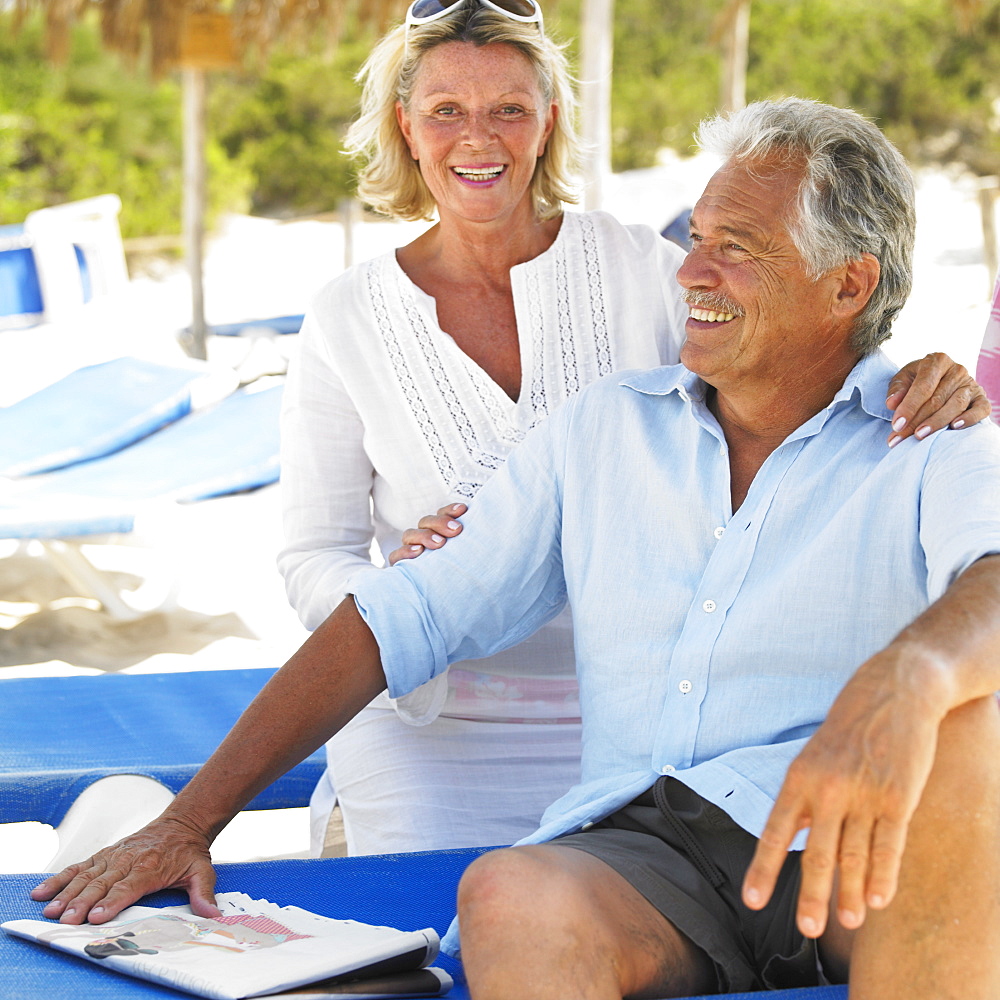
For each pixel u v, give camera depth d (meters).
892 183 1.85
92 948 1.68
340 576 2.52
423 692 2.46
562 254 2.64
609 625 1.92
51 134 20.33
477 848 2.16
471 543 2.11
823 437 1.86
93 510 4.68
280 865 2.06
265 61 9.42
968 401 1.83
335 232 17.61
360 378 2.61
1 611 5.23
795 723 1.78
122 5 8.80
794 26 23.48
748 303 1.85
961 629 1.43
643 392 2.01
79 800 2.56
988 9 23.08
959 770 1.41
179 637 4.91
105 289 9.13
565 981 1.46
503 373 2.66
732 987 1.63
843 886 1.32
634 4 23.64
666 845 1.75
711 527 1.89
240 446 5.34
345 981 1.64
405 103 2.63
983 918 1.38
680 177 7.79
